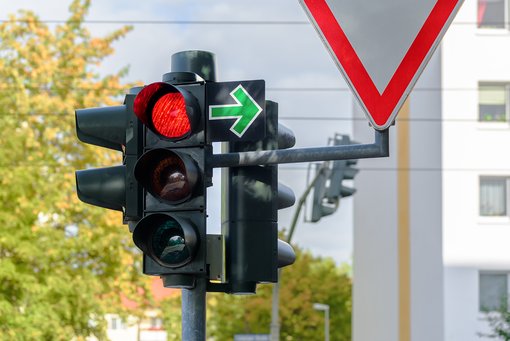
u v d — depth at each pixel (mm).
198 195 6168
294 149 6148
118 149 6645
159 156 6203
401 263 49906
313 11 5379
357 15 5336
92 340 33375
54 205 30500
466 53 46250
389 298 51500
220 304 62344
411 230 48625
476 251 45688
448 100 46312
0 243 29953
